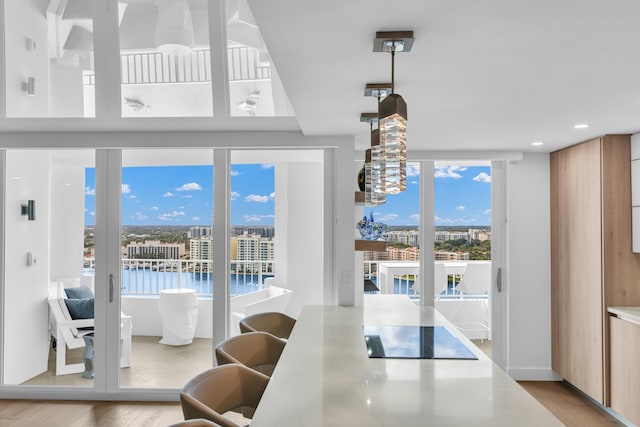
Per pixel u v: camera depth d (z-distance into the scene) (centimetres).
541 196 557
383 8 186
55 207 495
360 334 307
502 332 562
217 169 488
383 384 212
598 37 213
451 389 205
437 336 301
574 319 504
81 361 494
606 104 331
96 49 448
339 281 453
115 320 486
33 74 459
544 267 556
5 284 495
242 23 444
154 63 457
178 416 443
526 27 203
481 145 509
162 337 490
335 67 254
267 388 208
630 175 450
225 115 460
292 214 491
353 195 461
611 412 458
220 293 485
